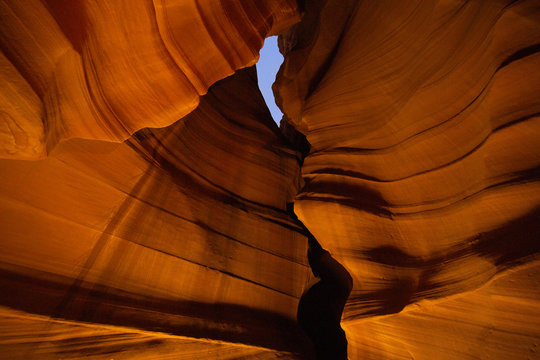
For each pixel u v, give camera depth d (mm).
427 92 4992
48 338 4098
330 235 5684
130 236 5285
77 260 4496
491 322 3598
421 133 4996
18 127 2301
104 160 5305
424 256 4574
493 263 3545
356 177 5742
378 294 4789
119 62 2896
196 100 3707
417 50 5410
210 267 6355
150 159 6344
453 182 4488
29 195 4145
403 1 5957
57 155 4555
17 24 2051
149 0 2799
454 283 3850
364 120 6184
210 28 3590
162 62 3158
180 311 5523
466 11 4555
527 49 3705
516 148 3777
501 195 3764
